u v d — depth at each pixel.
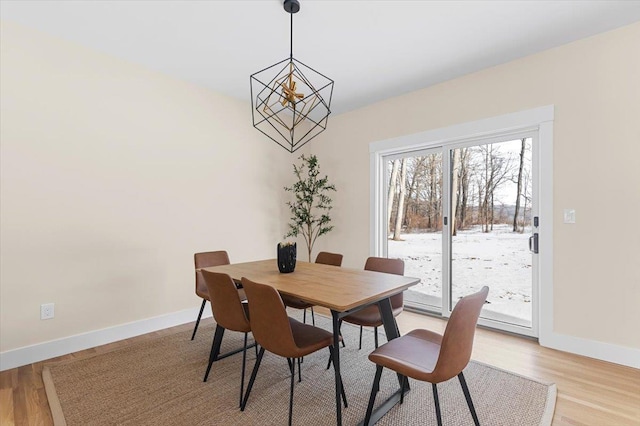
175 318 3.34
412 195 3.87
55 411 1.82
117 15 2.31
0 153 2.35
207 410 1.84
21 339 2.43
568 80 2.62
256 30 2.50
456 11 2.24
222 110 3.80
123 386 2.09
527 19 2.32
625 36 2.37
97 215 2.83
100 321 2.83
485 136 3.23
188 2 2.17
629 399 1.92
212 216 3.70
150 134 3.18
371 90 3.65
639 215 2.32
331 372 2.29
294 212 4.56
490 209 3.21
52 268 2.58
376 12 2.26
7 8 2.23
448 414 1.79
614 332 2.41
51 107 2.58
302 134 4.76
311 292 1.79
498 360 2.46
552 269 2.70
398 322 3.35
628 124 2.36
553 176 2.69
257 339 1.75
